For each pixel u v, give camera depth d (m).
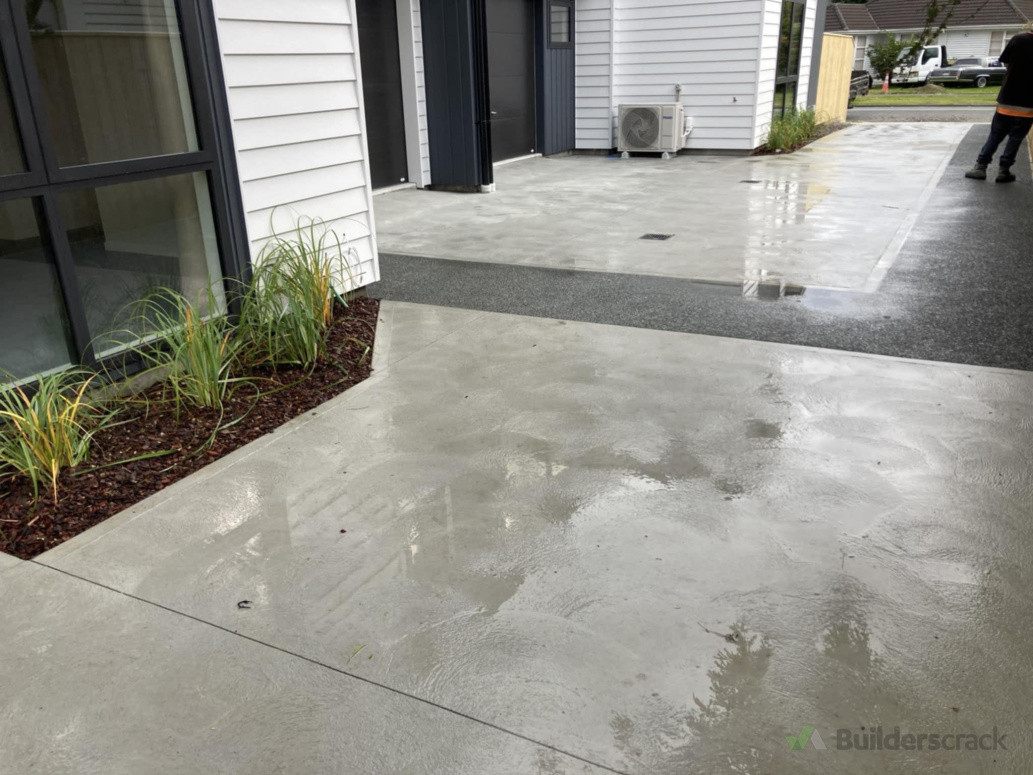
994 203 7.73
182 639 2.05
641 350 4.07
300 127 4.36
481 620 2.10
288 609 2.16
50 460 2.76
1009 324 4.30
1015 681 1.85
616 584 2.23
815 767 1.63
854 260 5.77
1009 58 8.37
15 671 1.94
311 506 2.68
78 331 3.32
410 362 3.99
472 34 8.88
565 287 5.28
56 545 2.47
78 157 3.26
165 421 3.31
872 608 2.10
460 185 9.58
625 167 11.46
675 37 12.32
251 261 4.15
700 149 12.81
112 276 3.47
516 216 7.91
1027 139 12.63
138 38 3.43
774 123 12.73
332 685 1.88
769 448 2.99
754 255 6.00
